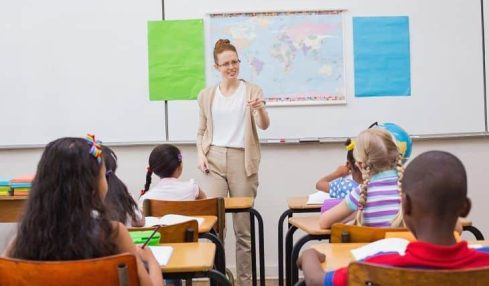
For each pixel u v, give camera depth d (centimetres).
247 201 340
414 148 430
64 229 148
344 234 208
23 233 150
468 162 429
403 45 429
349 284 131
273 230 432
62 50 431
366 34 429
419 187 129
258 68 429
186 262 177
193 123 430
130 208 238
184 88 430
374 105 429
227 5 429
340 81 429
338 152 429
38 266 139
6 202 372
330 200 258
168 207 283
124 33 431
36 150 431
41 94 431
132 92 431
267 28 428
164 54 431
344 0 429
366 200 229
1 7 430
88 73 431
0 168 430
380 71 429
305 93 428
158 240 202
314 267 158
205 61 430
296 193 429
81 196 150
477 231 265
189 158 430
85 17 432
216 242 250
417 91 430
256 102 358
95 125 431
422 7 429
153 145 430
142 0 431
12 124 431
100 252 150
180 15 430
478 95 429
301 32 428
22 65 431
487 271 122
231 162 375
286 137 429
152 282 152
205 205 285
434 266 128
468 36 429
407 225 137
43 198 149
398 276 125
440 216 129
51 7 431
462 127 430
